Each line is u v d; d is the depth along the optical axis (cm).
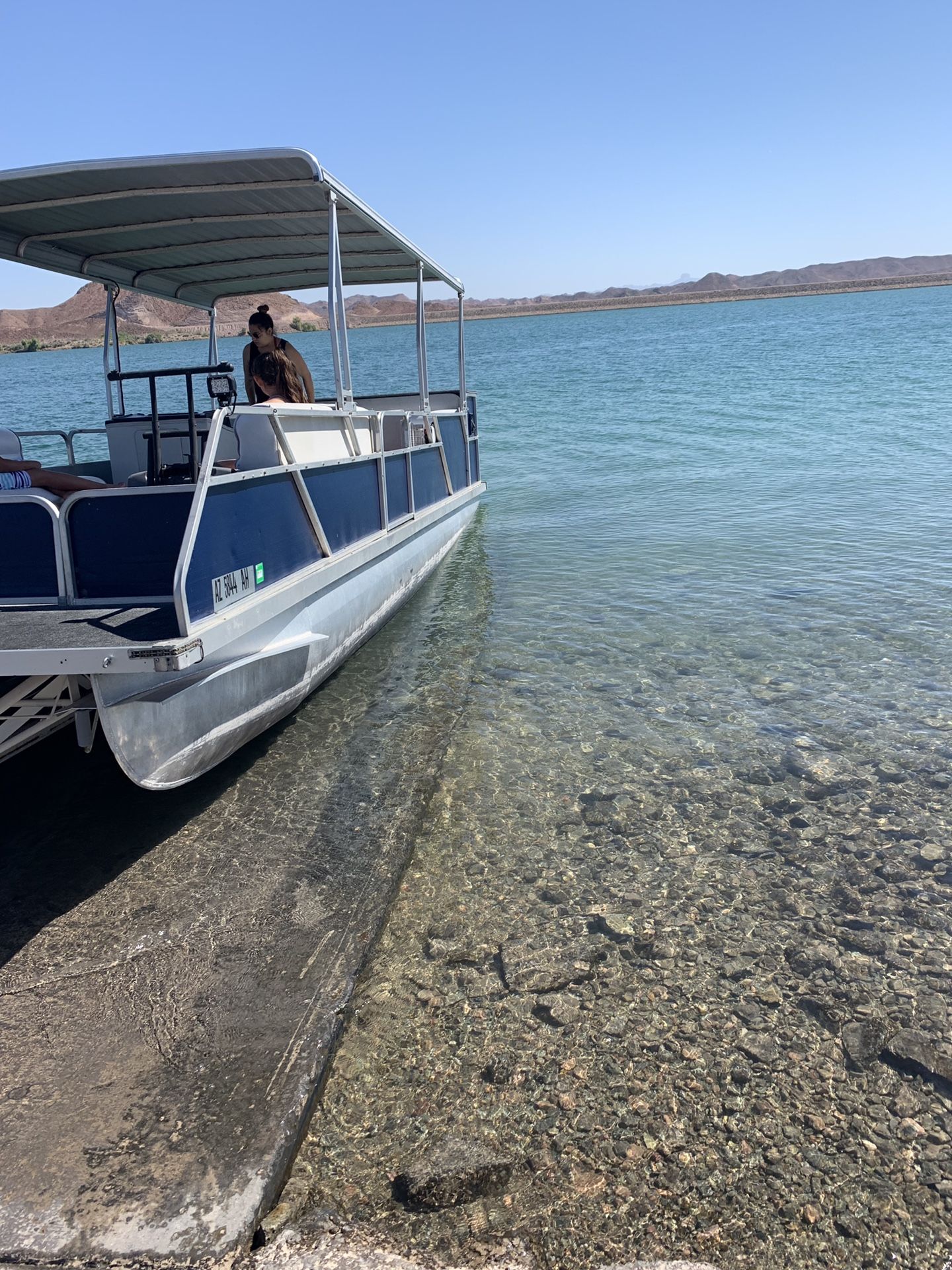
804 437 1653
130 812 431
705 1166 238
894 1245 216
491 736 507
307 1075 264
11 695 345
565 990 305
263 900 357
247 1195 225
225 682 403
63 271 637
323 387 2745
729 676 580
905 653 602
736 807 425
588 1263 212
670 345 4916
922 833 399
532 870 379
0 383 3475
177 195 480
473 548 970
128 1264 208
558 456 1602
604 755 479
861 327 5572
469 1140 246
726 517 1059
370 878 372
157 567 367
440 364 4050
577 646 650
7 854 396
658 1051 278
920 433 1625
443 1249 215
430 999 302
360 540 592
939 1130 248
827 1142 245
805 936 333
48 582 376
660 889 363
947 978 309
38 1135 244
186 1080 263
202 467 349
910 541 893
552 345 5775
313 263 735
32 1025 288
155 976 312
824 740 488
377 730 520
